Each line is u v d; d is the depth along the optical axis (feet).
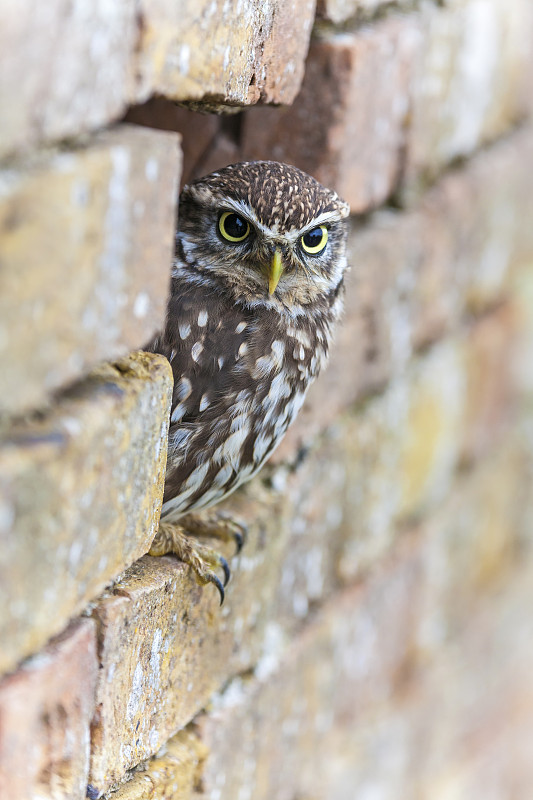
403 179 11.63
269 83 11.08
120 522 10.85
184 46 10.85
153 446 10.89
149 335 10.85
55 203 10.68
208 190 11.14
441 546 12.21
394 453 11.84
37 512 10.71
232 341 11.14
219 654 11.27
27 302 10.67
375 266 11.57
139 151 10.77
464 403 12.17
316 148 11.35
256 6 10.98
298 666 11.53
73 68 10.68
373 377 11.67
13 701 10.75
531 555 15.15
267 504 11.36
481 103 11.87
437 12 11.59
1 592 10.69
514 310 12.51
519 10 11.94
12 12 10.61
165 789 11.14
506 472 13.61
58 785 10.86
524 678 15.47
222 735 11.30
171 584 11.05
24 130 10.65
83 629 10.86
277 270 11.13
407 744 12.25
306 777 11.71
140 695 11.03
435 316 11.88
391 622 12.00
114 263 10.77
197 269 11.15
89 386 10.81
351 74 11.32
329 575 11.66
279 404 11.19
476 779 14.30
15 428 10.72
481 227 12.00
